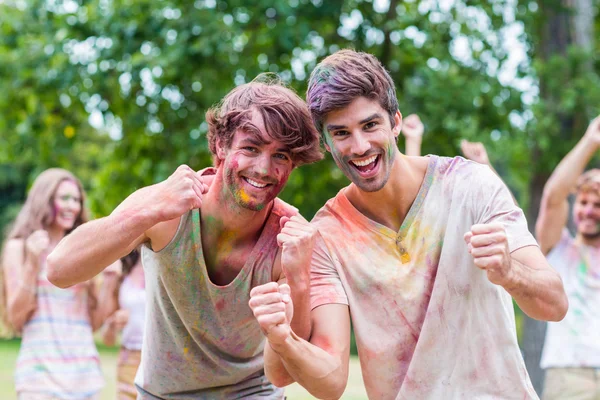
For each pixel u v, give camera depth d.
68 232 4.62
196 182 2.71
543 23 9.29
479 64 9.34
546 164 8.79
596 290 4.56
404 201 2.77
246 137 2.75
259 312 2.43
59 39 8.41
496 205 2.68
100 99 8.73
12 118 9.52
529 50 9.74
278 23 8.20
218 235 2.92
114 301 4.93
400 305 2.72
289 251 2.65
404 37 8.98
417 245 2.73
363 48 9.05
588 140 4.40
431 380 2.69
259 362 3.25
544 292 2.47
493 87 8.87
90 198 9.85
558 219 4.57
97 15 8.37
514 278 2.38
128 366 5.15
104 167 10.19
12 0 9.26
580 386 4.47
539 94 9.06
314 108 2.65
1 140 9.84
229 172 2.79
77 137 9.85
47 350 4.27
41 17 8.99
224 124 2.80
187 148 8.73
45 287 4.34
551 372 4.60
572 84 8.62
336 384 2.61
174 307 3.03
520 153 8.95
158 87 8.63
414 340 2.73
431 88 8.40
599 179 4.60
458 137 8.40
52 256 2.76
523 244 2.62
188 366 3.16
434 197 2.75
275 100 2.75
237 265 2.96
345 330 2.74
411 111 8.48
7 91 8.99
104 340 5.15
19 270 4.35
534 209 9.04
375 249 2.77
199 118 8.65
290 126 2.75
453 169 2.78
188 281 2.93
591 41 9.36
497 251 2.31
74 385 4.29
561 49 9.23
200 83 8.69
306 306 2.68
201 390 3.27
